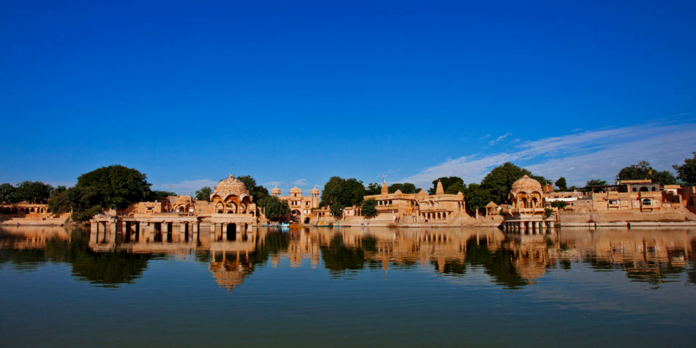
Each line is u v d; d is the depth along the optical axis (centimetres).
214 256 3984
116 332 1689
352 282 2620
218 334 1666
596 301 2127
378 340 1598
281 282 2622
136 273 2966
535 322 1802
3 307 2036
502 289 2403
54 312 1956
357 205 14538
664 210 9975
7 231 9444
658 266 3184
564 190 14962
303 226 13912
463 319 1845
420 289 2412
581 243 5284
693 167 11488
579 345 1551
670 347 1528
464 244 5384
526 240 5984
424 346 1542
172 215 7831
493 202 12088
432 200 12506
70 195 11644
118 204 12162
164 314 1922
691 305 2039
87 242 5753
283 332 1686
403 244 5500
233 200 8362
